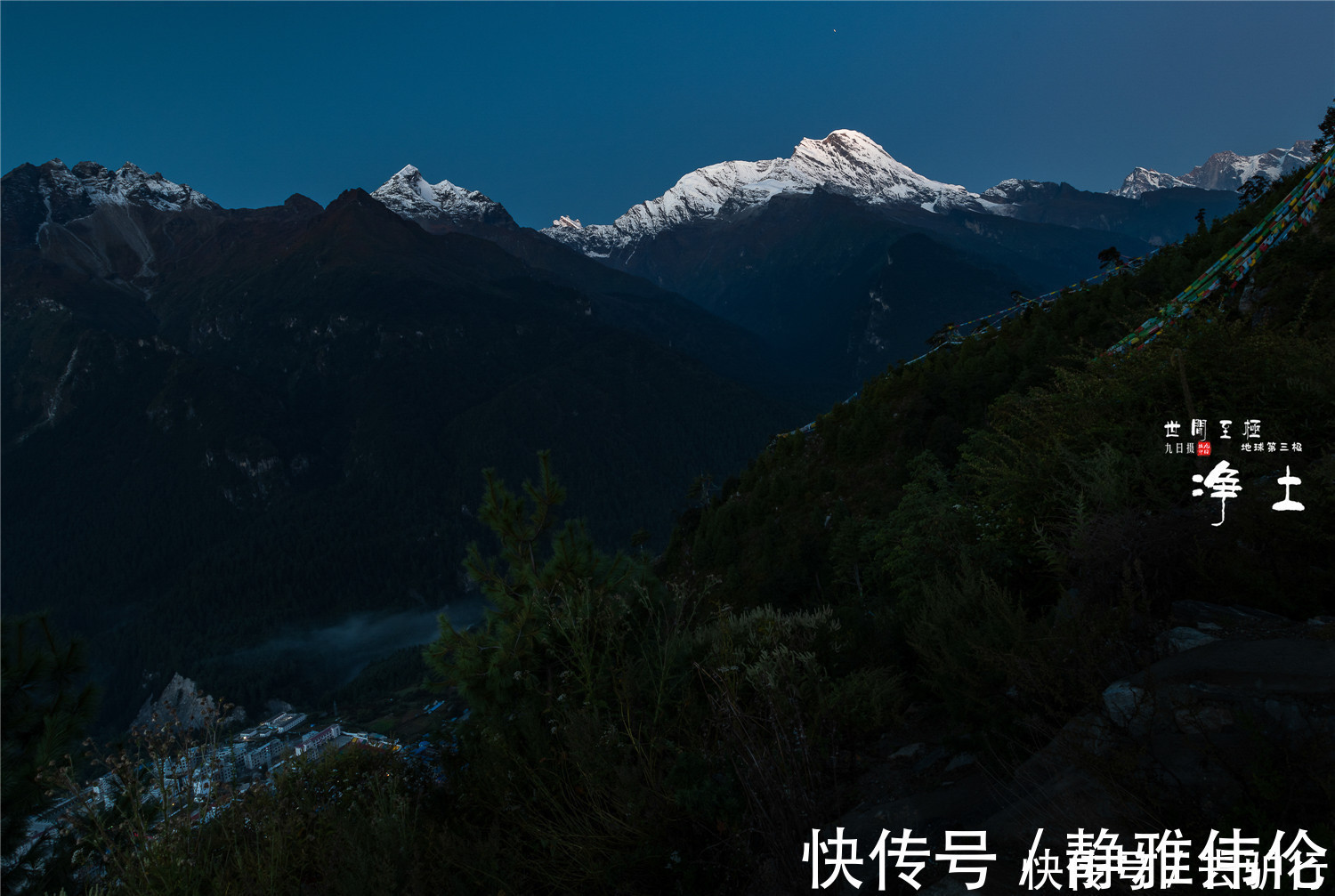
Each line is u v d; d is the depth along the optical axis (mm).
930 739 3402
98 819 2986
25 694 3520
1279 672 2117
